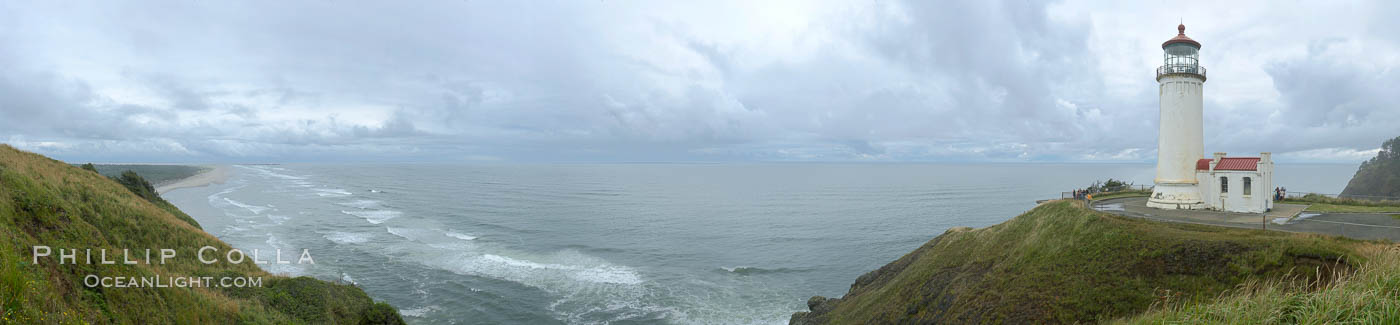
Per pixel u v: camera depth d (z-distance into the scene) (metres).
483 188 173.88
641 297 41.38
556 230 75.31
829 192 155.75
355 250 56.31
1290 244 17.44
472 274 47.00
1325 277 15.91
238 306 21.80
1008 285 21.56
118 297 16.88
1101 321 17.53
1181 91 32.19
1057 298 19.34
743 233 73.31
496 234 70.81
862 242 66.06
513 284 43.97
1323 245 17.03
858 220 86.75
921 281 27.62
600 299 40.56
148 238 26.19
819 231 74.94
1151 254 19.55
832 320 30.59
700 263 53.88
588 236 70.00
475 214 94.50
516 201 123.31
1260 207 28.50
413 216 90.38
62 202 22.23
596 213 97.94
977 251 27.91
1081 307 18.55
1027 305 19.59
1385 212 28.39
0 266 13.32
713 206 112.12
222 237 61.03
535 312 37.44
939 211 99.44
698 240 67.50
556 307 38.56
